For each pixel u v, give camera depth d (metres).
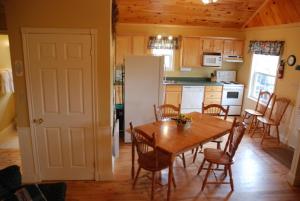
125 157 4.05
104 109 3.11
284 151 4.45
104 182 3.32
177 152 2.63
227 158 3.14
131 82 4.38
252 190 3.23
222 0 5.07
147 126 3.36
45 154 3.21
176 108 3.94
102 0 2.78
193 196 3.06
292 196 3.13
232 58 6.47
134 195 3.06
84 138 3.20
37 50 2.87
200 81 6.71
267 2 5.02
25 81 2.95
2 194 2.12
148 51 6.11
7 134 5.02
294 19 4.60
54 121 3.10
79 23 2.83
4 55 5.02
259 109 5.70
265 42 5.50
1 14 3.09
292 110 4.66
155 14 5.66
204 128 3.32
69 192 3.08
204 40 6.25
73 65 2.94
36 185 2.32
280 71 5.03
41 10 2.76
